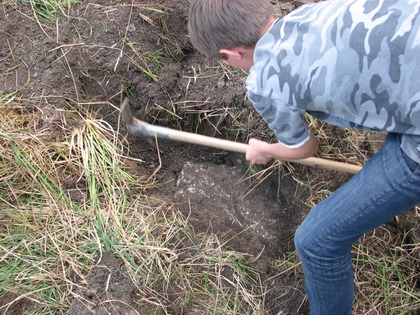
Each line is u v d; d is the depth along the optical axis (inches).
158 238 81.2
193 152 97.3
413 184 52.1
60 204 82.7
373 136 85.8
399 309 74.8
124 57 94.0
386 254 78.9
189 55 98.8
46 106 89.9
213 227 87.8
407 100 47.2
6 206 82.3
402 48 46.0
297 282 78.5
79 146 87.4
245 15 54.3
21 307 73.7
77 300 73.0
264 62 53.1
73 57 93.8
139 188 89.7
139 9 97.7
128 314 72.3
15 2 99.5
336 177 83.5
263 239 86.8
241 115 90.7
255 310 76.0
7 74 93.4
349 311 67.2
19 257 77.0
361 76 48.0
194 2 57.7
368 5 48.7
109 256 77.6
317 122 87.7
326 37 49.5
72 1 99.5
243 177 94.0
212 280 78.7
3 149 84.3
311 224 58.7
